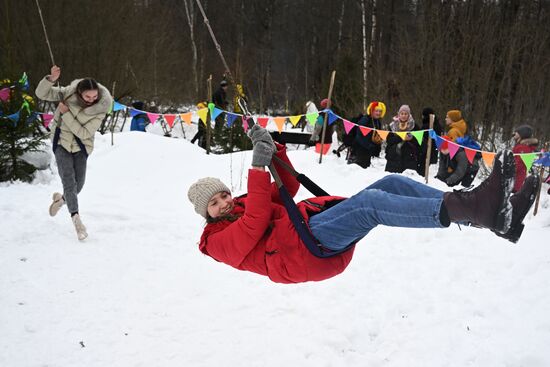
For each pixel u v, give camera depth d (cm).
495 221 240
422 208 252
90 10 1884
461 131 999
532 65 1516
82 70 1827
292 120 953
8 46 1120
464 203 246
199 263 569
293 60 3609
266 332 426
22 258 548
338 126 1638
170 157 1072
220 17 3412
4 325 418
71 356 384
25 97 915
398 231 664
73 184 595
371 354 399
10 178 889
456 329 421
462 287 497
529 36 1554
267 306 470
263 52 3166
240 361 385
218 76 3069
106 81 1881
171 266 556
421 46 1545
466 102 1486
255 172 291
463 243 611
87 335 412
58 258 554
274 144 312
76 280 505
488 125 1498
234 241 299
